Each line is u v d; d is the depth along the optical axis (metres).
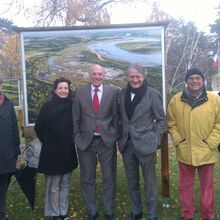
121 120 4.67
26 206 5.58
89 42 5.47
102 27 5.43
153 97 4.53
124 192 6.02
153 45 5.38
